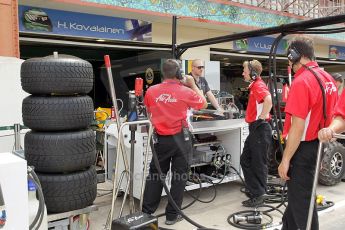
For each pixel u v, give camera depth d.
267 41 10.05
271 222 3.81
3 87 3.44
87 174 2.79
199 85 4.87
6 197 1.89
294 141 2.53
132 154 3.05
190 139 3.77
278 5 9.11
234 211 4.24
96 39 7.11
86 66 2.78
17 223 1.93
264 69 12.73
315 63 2.67
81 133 2.74
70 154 2.66
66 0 5.79
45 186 2.62
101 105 7.40
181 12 7.26
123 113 4.23
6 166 1.88
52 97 2.66
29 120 2.66
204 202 4.55
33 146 2.65
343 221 3.87
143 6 6.70
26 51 7.39
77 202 2.72
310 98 2.51
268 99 4.09
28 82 2.65
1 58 3.46
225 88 12.04
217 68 7.21
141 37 7.55
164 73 3.64
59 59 2.67
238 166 4.95
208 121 4.46
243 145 4.90
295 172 2.61
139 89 3.61
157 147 3.68
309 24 3.23
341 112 2.27
